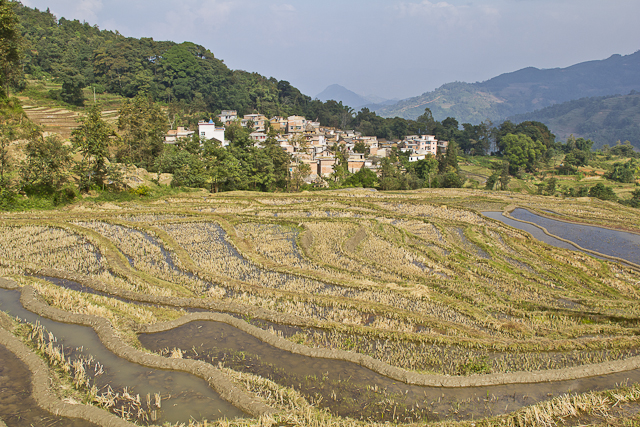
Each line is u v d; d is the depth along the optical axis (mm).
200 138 97875
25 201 42719
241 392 14281
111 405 13633
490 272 30141
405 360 17438
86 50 142750
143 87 132250
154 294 23234
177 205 50844
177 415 13367
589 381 16188
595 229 48719
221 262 29750
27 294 21859
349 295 24625
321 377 16016
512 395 15188
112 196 50969
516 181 122125
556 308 23469
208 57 178000
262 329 19406
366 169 89938
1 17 56562
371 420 13469
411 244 36281
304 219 44250
